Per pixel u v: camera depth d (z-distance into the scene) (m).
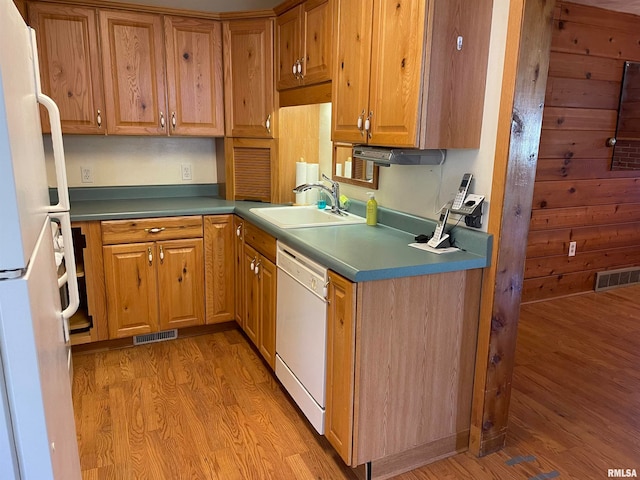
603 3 3.53
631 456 2.10
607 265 4.38
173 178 3.52
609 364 2.96
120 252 2.88
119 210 2.91
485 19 1.84
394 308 1.81
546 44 1.78
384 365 1.84
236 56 3.15
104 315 2.93
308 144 3.31
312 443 2.16
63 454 1.00
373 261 1.82
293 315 2.26
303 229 2.43
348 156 2.91
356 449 1.86
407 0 1.81
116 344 3.07
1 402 0.77
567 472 1.99
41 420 0.80
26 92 1.01
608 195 4.16
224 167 3.38
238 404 2.45
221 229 3.13
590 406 2.49
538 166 3.74
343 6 2.24
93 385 2.62
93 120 2.94
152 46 3.00
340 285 1.80
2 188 0.71
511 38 1.75
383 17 1.96
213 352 3.03
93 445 2.11
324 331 1.96
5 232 0.73
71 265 1.38
